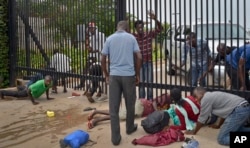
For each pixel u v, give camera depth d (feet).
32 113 26.63
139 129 20.85
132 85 19.11
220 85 23.32
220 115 18.03
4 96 32.58
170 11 23.81
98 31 29.43
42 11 34.76
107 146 18.62
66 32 32.60
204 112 18.33
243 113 17.42
